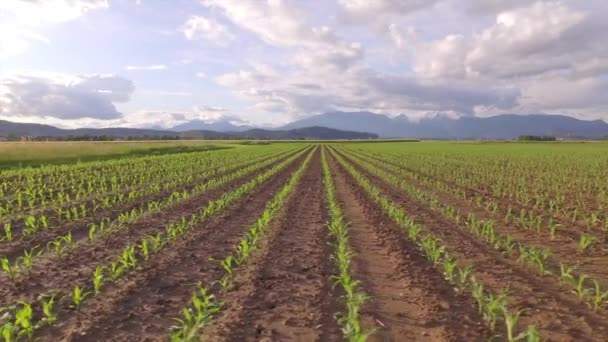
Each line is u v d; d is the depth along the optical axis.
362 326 6.14
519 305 6.78
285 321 6.29
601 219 14.34
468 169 33.53
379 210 15.91
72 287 7.72
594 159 44.00
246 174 30.09
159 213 15.03
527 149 73.19
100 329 6.05
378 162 42.28
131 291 7.45
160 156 44.12
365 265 9.23
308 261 9.53
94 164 31.66
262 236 11.73
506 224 13.55
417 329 6.04
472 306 6.79
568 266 8.90
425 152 63.66
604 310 6.53
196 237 11.59
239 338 5.79
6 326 5.53
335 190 21.86
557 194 19.31
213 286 7.88
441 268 8.80
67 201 16.80
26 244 10.67
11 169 28.42
